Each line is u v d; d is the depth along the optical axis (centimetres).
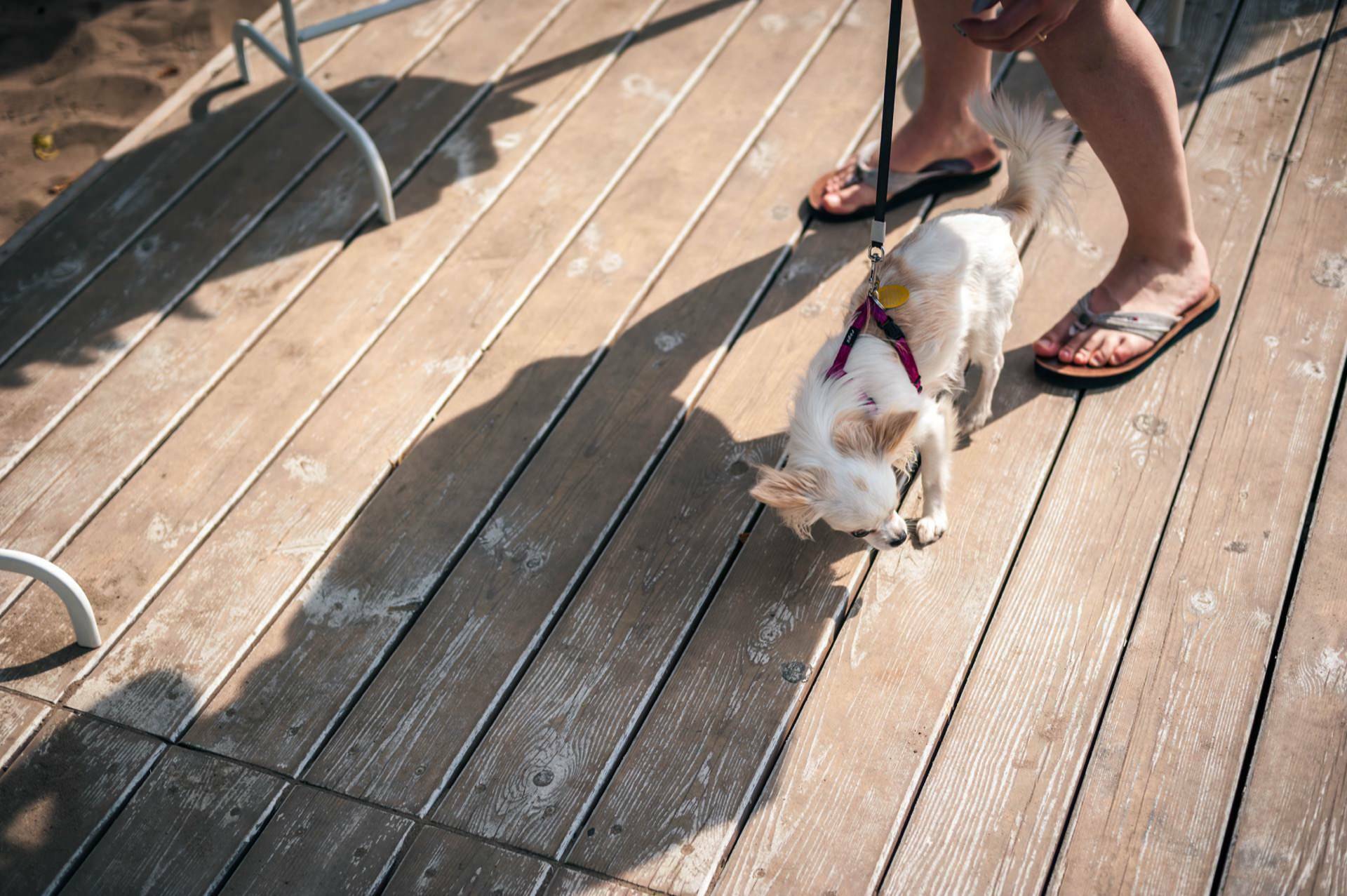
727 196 341
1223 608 237
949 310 244
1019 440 273
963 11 286
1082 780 214
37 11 457
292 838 216
